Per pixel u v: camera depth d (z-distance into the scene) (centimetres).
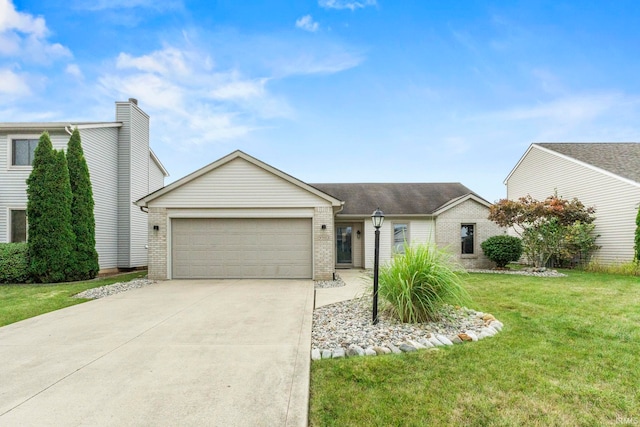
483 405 309
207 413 296
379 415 296
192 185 1138
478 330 516
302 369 384
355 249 1625
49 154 1114
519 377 361
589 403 313
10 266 1063
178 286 988
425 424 283
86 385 349
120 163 1510
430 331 510
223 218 1144
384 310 606
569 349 437
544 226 1330
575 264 1457
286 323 578
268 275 1141
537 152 1744
